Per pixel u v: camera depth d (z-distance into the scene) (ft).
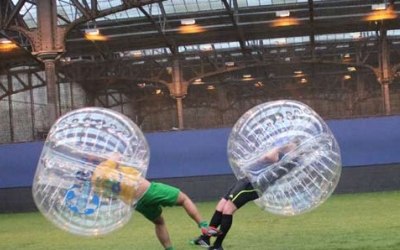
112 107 151.43
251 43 122.21
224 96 164.25
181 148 53.36
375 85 158.92
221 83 161.27
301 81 164.04
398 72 146.41
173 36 102.27
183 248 24.09
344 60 129.90
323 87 163.94
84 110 17.94
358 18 96.22
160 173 53.26
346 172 51.47
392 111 152.25
